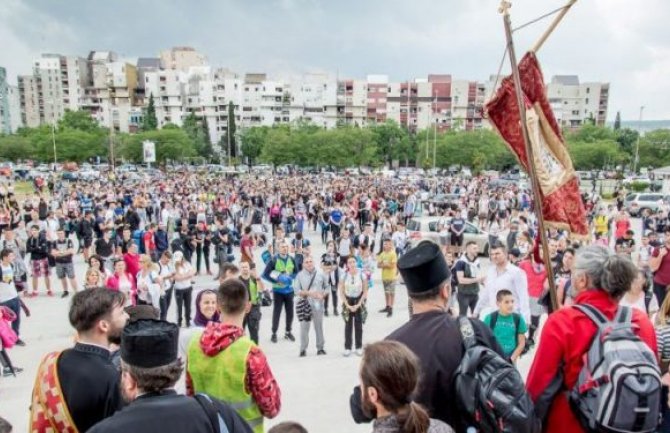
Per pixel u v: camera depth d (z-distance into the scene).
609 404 2.26
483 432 2.27
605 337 2.36
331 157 75.31
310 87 139.00
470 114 135.12
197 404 2.09
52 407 2.65
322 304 8.69
